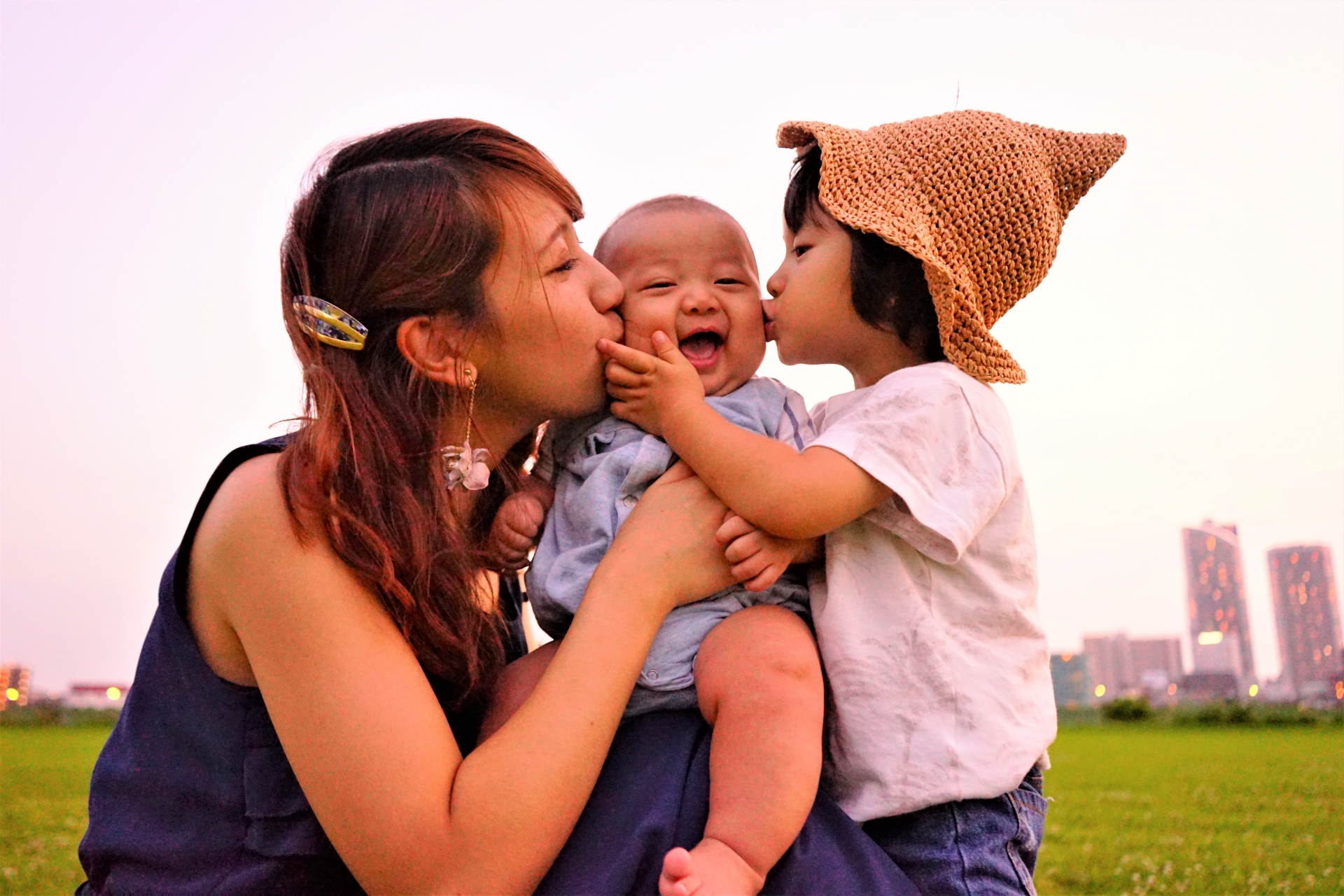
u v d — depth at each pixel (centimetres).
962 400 179
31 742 1977
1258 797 1092
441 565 159
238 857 147
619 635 150
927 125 202
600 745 142
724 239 205
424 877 132
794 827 146
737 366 201
